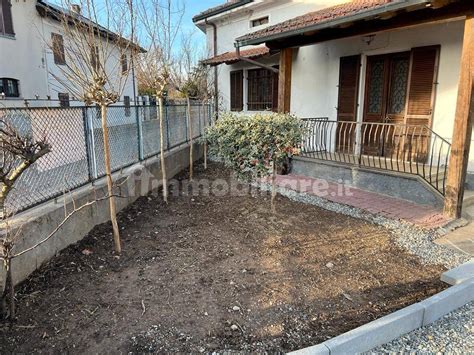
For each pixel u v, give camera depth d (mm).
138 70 5391
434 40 5801
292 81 8719
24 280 2818
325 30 5844
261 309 2578
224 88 11078
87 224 3848
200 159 9445
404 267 3279
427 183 5027
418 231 4156
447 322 2494
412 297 2762
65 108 3697
